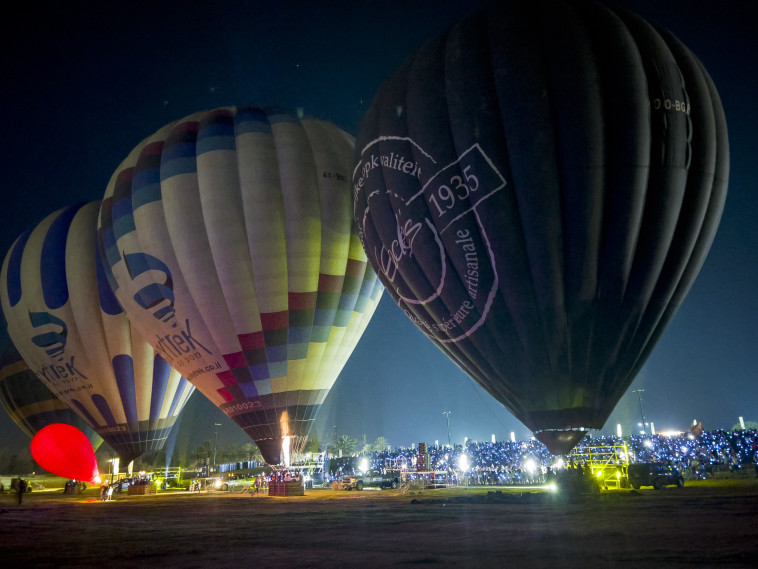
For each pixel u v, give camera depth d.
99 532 15.39
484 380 18.95
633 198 16.73
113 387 35.00
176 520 18.20
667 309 17.77
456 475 36.12
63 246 36.53
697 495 18.75
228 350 27.52
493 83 17.98
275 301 27.27
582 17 18.09
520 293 17.25
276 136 29.27
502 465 38.09
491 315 17.80
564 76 17.20
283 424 27.83
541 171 16.95
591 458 23.38
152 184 28.97
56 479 73.25
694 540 9.85
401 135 19.81
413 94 19.69
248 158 28.16
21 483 31.23
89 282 35.28
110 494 34.62
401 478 34.06
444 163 18.42
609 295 16.92
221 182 27.73
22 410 47.88
